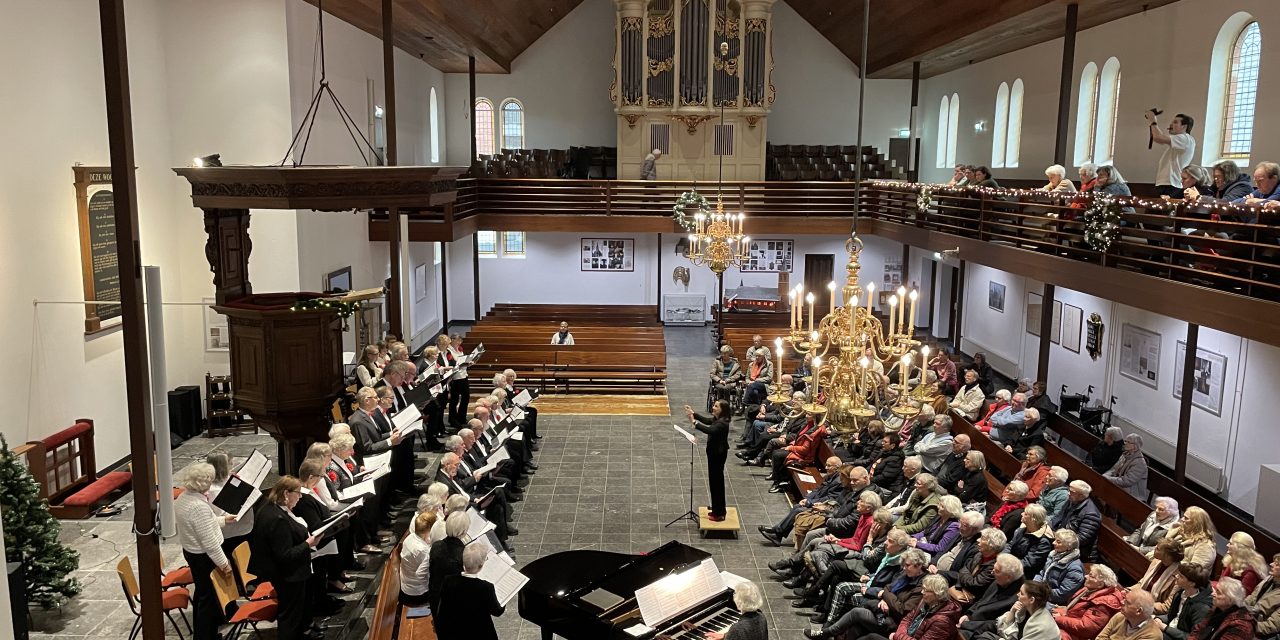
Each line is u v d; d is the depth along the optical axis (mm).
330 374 11180
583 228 23656
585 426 17156
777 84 28578
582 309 26125
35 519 8945
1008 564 7793
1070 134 18859
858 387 7469
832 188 23438
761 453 15070
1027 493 9883
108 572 10023
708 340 26141
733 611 7660
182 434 15383
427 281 26406
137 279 7078
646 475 14414
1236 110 13680
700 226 18438
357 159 19562
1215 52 13867
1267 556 9102
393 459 11898
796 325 8086
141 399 7160
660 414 18047
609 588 8125
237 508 8250
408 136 23906
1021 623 7445
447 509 8422
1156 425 15234
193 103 15773
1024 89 21406
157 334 7051
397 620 8312
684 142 26469
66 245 12672
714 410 12055
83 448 12758
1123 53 16719
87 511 11711
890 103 28672
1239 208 9211
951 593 8148
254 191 10250
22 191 11711
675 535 12023
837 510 10641
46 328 12195
